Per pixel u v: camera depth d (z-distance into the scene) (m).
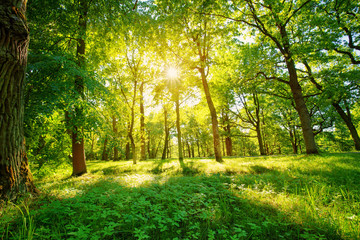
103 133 7.70
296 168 7.39
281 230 2.74
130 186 5.23
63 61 6.41
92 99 8.25
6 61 3.22
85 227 2.36
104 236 2.38
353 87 15.07
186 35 14.31
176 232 2.63
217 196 4.25
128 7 9.51
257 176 6.39
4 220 2.62
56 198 3.76
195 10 12.99
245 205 3.58
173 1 12.40
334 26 12.05
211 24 14.78
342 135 28.53
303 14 13.80
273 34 15.00
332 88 14.04
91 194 3.90
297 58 14.04
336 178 5.34
